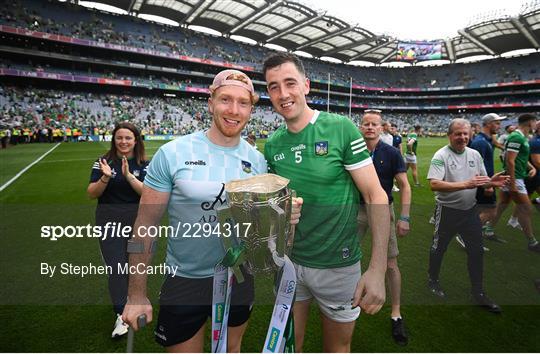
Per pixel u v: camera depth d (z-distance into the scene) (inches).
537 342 70.1
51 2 1333.7
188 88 1574.8
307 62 2090.3
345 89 2175.2
